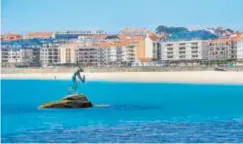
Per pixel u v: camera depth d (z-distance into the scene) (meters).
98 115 72.69
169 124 65.81
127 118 71.62
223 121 68.81
